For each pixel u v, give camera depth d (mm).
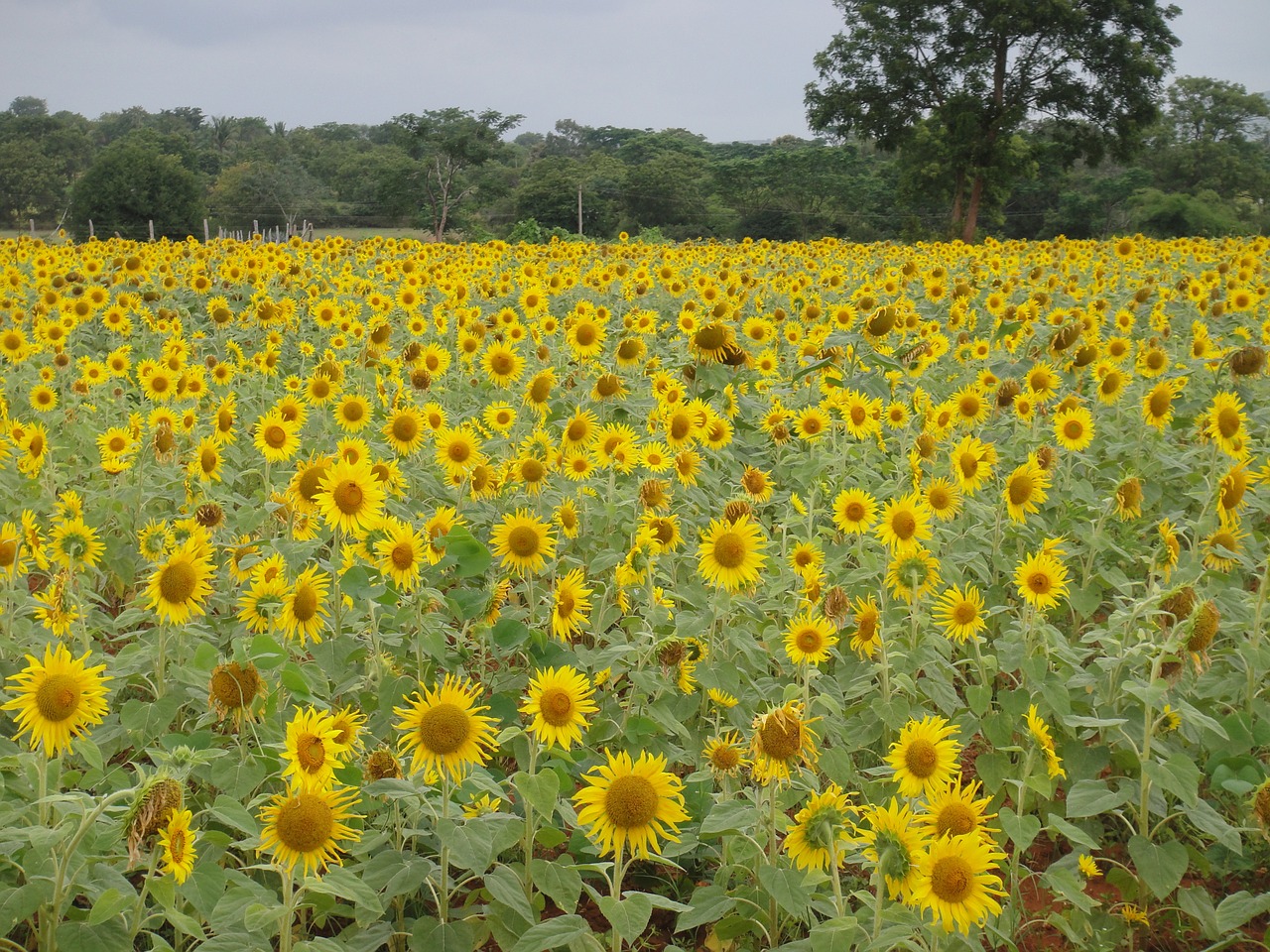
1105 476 7523
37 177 69938
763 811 3564
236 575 4809
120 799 3461
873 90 59031
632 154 107125
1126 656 4098
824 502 6531
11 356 9281
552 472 6191
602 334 8586
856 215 76250
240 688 3645
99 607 5871
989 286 16375
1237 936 3666
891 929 3047
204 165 93500
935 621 4773
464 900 3842
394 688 4215
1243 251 22938
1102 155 58125
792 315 13547
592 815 3170
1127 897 4012
